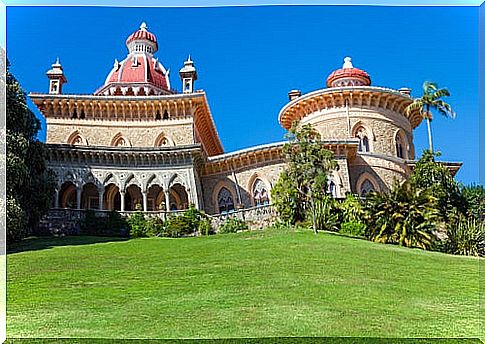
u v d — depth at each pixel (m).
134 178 43.19
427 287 17.30
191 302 14.96
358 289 16.45
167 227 36.44
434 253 25.72
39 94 49.34
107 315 13.77
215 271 19.69
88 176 42.53
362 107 49.53
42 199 32.84
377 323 12.95
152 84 55.56
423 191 29.50
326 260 21.45
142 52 58.53
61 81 53.12
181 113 50.22
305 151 33.91
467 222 29.95
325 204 33.38
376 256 22.95
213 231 36.75
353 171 44.06
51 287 17.58
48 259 23.73
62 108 50.00
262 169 45.25
